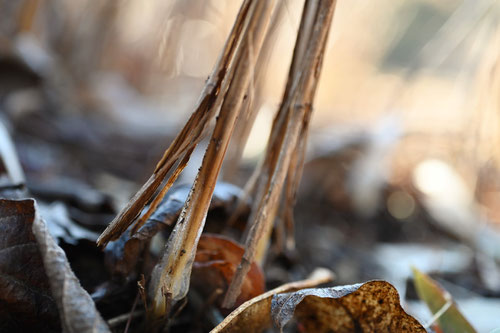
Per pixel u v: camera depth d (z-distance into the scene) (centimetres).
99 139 69
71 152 62
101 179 53
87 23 81
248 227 28
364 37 85
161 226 25
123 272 26
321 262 42
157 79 95
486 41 45
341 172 64
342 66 90
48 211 31
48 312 24
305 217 57
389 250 49
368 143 66
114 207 36
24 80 65
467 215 55
